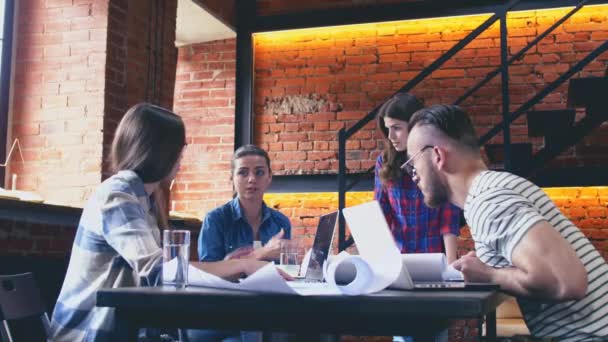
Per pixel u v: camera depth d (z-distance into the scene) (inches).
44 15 170.7
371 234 56.9
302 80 231.5
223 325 51.6
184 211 228.8
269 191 227.5
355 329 48.9
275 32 234.7
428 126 67.6
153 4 184.1
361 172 222.7
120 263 70.2
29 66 170.1
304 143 228.7
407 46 224.2
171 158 76.0
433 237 112.8
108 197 70.1
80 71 166.6
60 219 143.3
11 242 130.1
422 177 68.2
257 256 89.4
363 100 225.9
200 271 58.1
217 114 231.1
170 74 191.0
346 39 229.3
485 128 215.3
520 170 181.5
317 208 228.7
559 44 213.2
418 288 55.4
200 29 228.1
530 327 64.9
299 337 50.8
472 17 219.6
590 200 213.8
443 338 79.0
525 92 214.1
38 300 86.0
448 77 219.8
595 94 173.8
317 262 82.2
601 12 211.5
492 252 62.6
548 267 54.7
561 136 178.4
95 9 167.3
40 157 167.0
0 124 166.4
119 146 75.6
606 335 60.7
